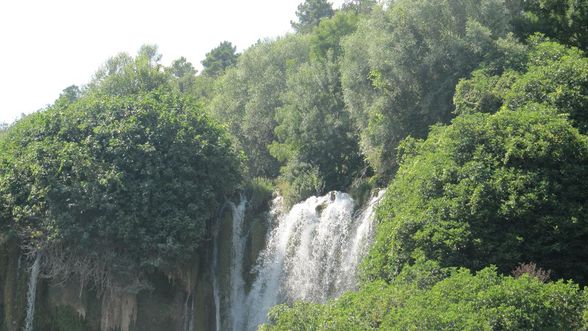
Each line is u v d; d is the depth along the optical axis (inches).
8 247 1731.1
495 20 1784.0
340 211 1823.3
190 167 1804.9
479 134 1357.0
